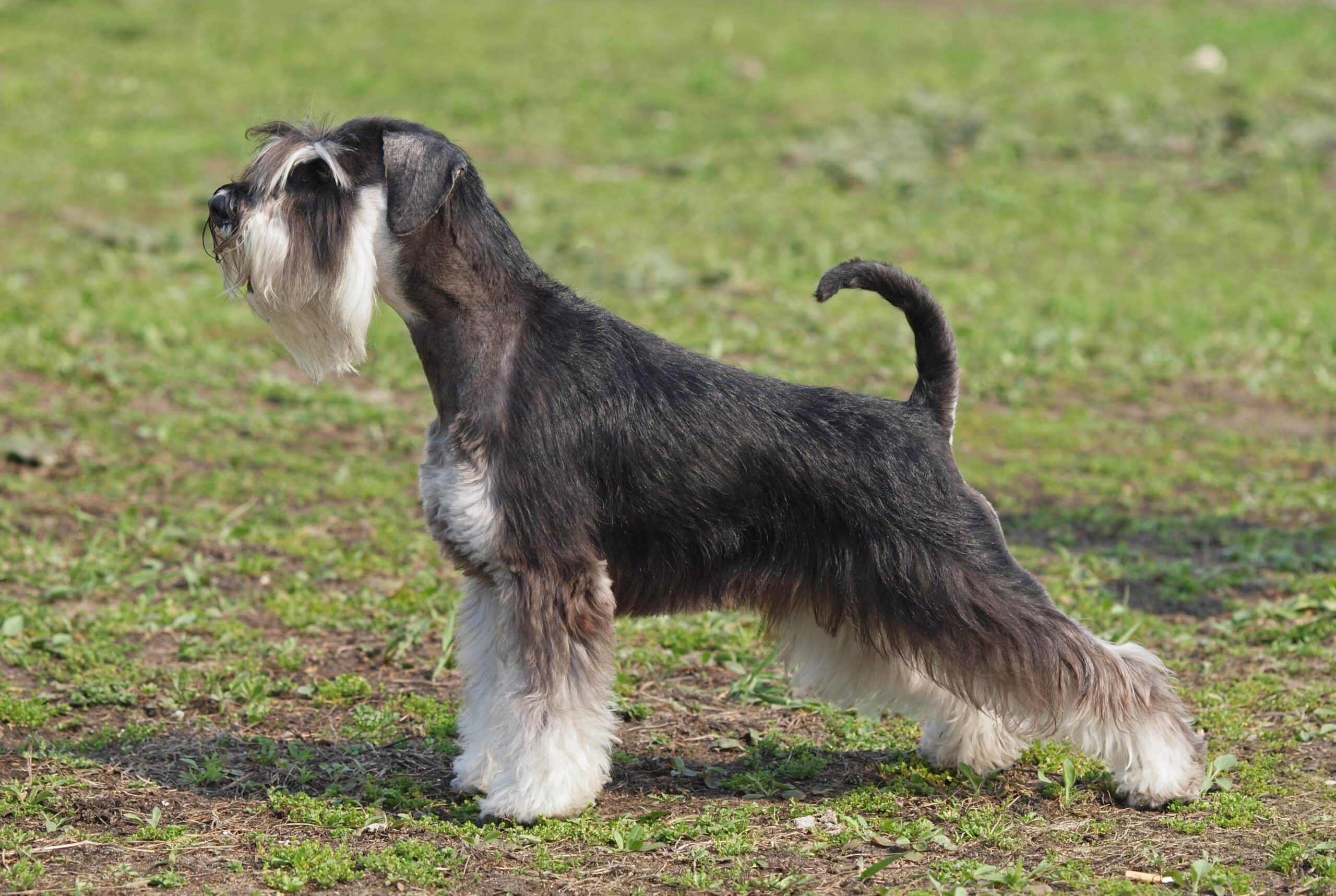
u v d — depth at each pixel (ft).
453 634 24.94
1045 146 69.46
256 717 22.40
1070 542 32.24
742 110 73.26
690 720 22.76
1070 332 47.50
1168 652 25.36
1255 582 29.04
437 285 18.51
